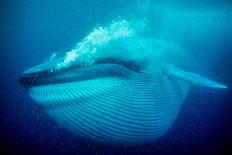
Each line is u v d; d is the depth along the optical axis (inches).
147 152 332.5
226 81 430.3
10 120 452.1
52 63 243.1
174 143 374.3
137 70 249.0
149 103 245.0
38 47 621.3
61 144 385.4
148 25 384.2
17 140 422.9
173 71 266.8
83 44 269.4
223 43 481.4
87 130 235.8
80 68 229.5
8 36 685.3
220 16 525.3
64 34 612.7
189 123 394.0
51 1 698.8
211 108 413.1
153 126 252.8
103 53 249.1
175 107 288.5
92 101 223.1
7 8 761.0
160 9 530.6
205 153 363.3
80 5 607.8
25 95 477.7
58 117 237.9
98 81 225.0
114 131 236.4
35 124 422.9
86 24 583.5
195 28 504.4
